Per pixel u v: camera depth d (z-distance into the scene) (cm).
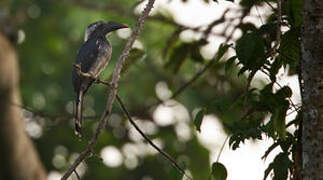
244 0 932
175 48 1111
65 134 1933
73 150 1958
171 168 783
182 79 1769
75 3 1564
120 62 740
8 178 1406
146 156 1955
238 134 770
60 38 1872
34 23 1858
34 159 1427
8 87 1335
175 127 1867
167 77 1778
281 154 766
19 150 1381
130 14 1472
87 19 1775
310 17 715
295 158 756
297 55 773
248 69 772
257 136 764
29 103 1850
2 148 1367
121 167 1955
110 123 1866
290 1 775
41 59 1894
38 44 1881
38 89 1878
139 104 1805
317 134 702
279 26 722
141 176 1956
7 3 1778
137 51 881
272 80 779
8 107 1338
